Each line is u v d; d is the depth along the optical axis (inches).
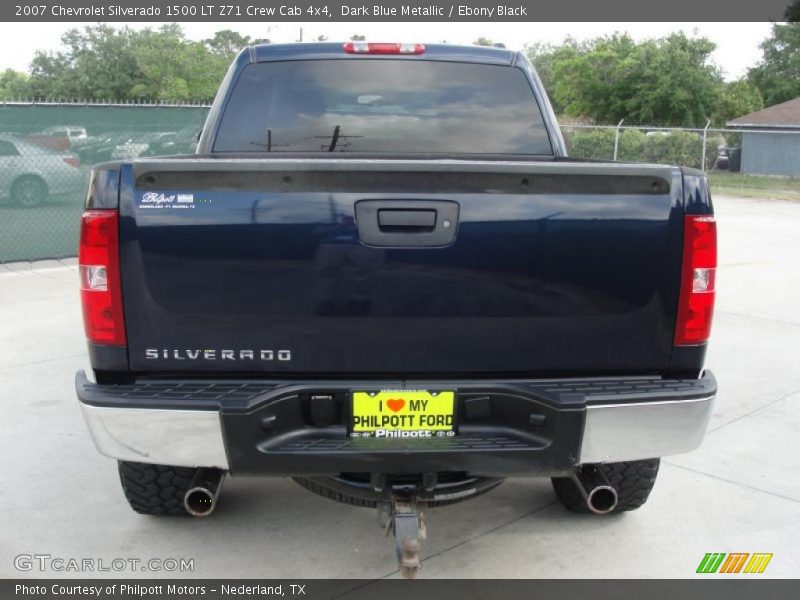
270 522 145.5
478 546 137.5
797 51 2113.7
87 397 105.8
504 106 167.0
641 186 107.8
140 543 137.5
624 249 108.3
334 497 121.2
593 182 106.9
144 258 105.2
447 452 105.4
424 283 107.0
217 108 162.9
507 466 107.2
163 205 104.4
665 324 111.0
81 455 173.9
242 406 103.4
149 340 107.2
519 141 166.9
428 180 105.1
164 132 436.5
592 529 143.8
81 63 1491.1
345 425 108.8
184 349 107.7
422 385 108.2
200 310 106.7
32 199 399.2
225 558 133.2
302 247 105.6
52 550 135.0
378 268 106.3
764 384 228.1
